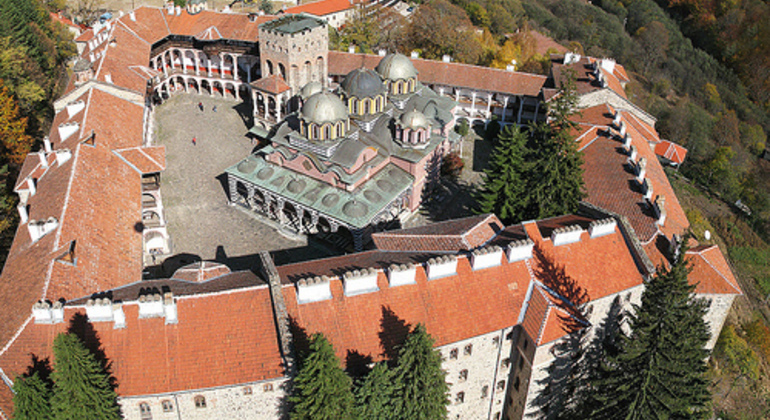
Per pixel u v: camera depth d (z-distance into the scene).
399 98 98.44
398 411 46.84
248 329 49.06
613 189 76.56
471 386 56.12
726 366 76.75
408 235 62.81
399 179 86.62
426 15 147.00
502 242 58.97
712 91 183.12
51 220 60.62
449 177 102.62
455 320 52.31
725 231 115.50
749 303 100.94
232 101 124.75
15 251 63.22
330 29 148.62
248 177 86.19
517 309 54.12
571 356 56.12
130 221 68.94
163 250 80.19
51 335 48.22
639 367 50.91
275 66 108.25
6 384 46.41
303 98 96.62
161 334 48.31
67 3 173.62
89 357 43.56
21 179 77.81
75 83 93.50
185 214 88.12
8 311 52.72
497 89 115.50
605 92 101.94
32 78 112.19
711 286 64.31
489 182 80.12
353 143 82.81
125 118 88.75
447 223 66.12
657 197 69.94
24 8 128.38
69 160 72.56
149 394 46.12
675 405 50.88
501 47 160.38
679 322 49.00
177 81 130.00
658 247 65.00
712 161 131.88
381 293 52.03
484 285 54.50
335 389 43.72
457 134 103.56
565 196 72.75
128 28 116.12
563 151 73.69
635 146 85.56
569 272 56.59
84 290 54.75
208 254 80.50
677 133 143.75
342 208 79.81
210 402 47.97
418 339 46.00
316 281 50.03
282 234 85.12
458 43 143.12
